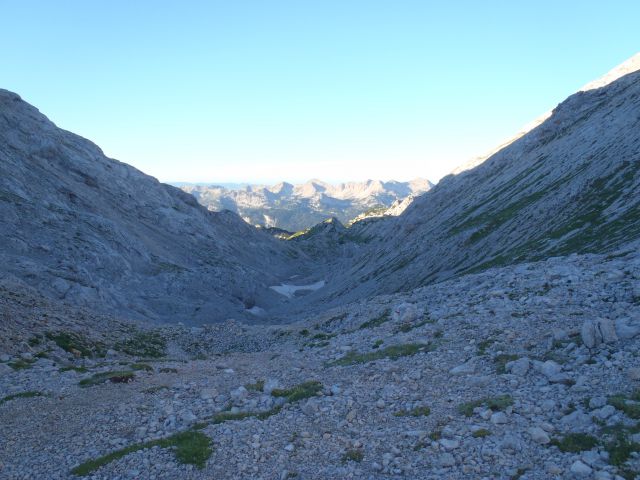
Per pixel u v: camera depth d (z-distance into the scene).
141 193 178.88
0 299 42.47
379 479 14.05
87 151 166.38
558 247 62.94
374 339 30.72
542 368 18.72
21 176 110.00
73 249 93.50
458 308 30.91
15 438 19.92
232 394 23.62
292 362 30.61
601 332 19.38
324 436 17.38
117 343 44.25
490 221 104.31
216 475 15.38
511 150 156.88
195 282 128.12
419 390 20.17
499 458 13.79
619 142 86.06
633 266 27.55
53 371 30.27
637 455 12.16
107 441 19.27
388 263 140.25
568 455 13.13
